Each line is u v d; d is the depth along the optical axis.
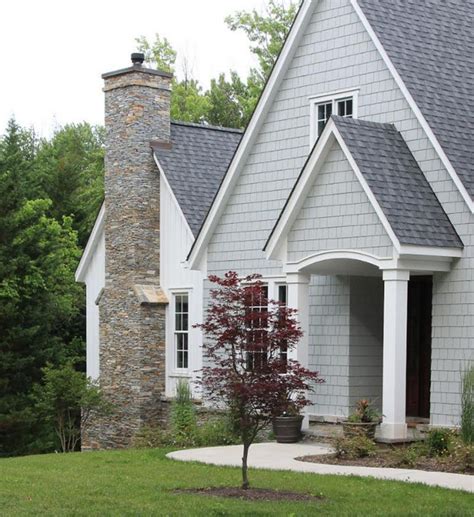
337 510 12.92
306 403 14.69
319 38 22.80
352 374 21.98
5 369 33.19
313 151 20.08
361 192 19.39
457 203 19.42
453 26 22.84
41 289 35.19
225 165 29.80
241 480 15.45
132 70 28.48
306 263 20.41
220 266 25.39
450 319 19.53
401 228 18.58
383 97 21.14
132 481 15.57
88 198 48.56
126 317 28.33
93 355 31.12
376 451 18.16
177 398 25.58
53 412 29.33
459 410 19.28
